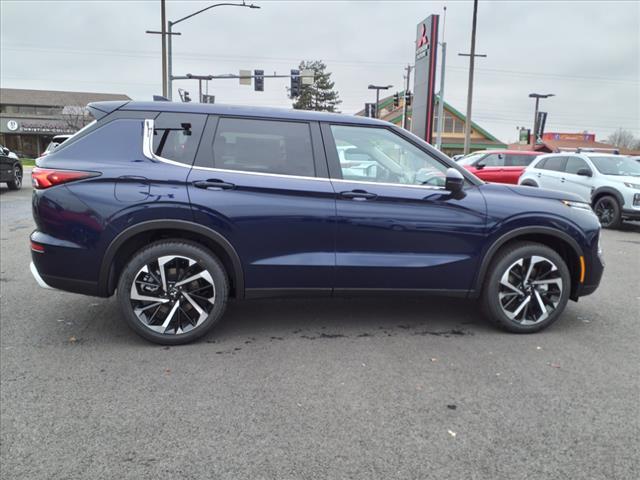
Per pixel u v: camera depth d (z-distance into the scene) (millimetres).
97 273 3646
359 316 4566
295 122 3914
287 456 2463
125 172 3619
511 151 16219
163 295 3748
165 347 3785
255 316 4535
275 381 3246
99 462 2402
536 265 4109
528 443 2594
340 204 3811
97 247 3605
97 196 3582
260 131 3855
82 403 2938
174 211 3625
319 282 3883
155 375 3309
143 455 2459
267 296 3875
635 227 11539
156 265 3717
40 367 3410
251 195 3721
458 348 3832
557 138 60250
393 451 2512
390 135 4023
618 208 10719
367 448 2535
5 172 14656
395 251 3920
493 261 4094
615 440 2631
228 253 3723
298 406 2934
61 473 2318
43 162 3688
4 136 55156
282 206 3740
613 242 9273
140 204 3600
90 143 3715
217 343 3877
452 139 51125
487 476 2330
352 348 3809
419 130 25734
